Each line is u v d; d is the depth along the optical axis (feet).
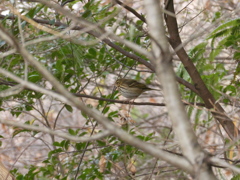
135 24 29.17
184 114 11.05
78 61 29.04
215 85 29.55
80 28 26.40
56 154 33.65
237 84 30.71
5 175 25.35
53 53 29.48
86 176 30.17
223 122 25.84
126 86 38.91
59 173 32.45
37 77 27.37
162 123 50.55
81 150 29.60
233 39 27.73
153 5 11.82
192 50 29.07
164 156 11.02
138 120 50.62
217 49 28.94
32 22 16.40
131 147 30.27
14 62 28.14
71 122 56.75
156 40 11.25
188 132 10.94
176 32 25.63
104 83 47.37
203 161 10.75
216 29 26.30
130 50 32.45
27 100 34.47
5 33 11.50
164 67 11.25
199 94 26.37
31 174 30.17
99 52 30.91
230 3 41.14
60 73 30.04
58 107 57.72
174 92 11.11
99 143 30.58
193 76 25.99
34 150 51.34
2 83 26.48
